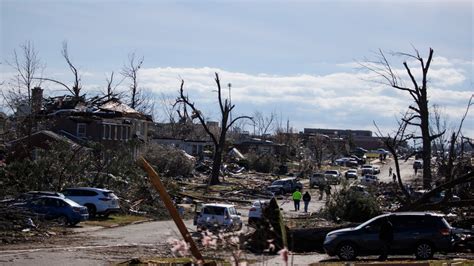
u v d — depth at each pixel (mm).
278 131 165750
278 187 77625
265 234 17406
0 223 36031
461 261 26406
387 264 24141
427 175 58281
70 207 40969
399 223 29547
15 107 71250
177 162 86188
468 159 56375
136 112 90562
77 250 30719
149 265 24156
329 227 34938
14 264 25625
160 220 49688
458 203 37000
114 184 53562
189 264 23969
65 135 74500
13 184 47406
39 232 36656
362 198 46594
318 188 86812
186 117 118438
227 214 37375
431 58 59312
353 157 147875
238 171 105688
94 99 89188
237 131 172125
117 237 37031
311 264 26875
